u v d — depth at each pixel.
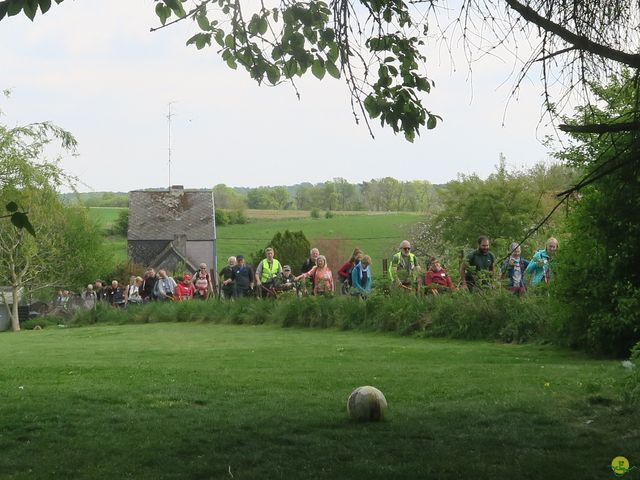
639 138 9.55
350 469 8.98
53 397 13.70
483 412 12.00
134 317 38.97
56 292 72.06
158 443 10.30
